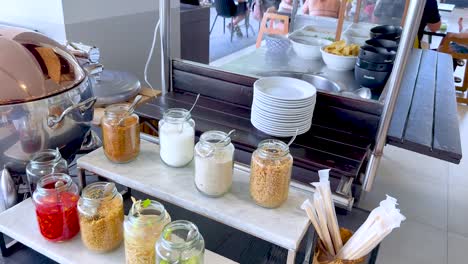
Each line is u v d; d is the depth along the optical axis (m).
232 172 0.87
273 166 0.78
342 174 0.91
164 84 1.38
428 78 1.58
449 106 1.27
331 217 0.84
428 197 1.95
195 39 1.50
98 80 1.38
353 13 1.28
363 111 1.09
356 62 1.17
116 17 1.88
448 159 0.96
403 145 1.00
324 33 1.35
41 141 0.89
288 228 0.77
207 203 0.83
